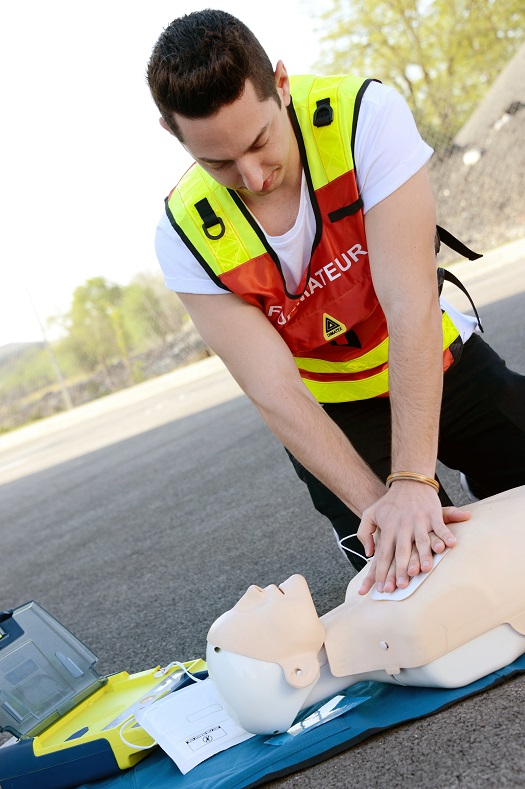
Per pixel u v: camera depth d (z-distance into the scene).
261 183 1.71
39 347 23.95
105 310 23.66
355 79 1.89
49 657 2.04
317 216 1.91
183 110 1.61
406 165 1.83
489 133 20.17
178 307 23.42
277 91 1.71
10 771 1.87
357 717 1.66
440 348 1.83
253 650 1.63
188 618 2.96
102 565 4.20
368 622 1.67
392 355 1.82
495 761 1.39
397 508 1.72
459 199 20.23
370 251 1.88
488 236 19.88
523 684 1.60
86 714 2.02
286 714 1.65
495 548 1.65
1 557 5.30
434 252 1.90
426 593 1.61
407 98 25.59
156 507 5.14
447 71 25.33
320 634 1.68
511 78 20.03
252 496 4.52
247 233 1.93
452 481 3.51
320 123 1.84
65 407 23.89
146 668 2.61
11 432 22.56
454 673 1.62
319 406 1.95
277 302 2.02
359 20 25.22
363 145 1.83
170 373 22.34
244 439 6.45
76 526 5.47
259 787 1.57
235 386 11.04
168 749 1.74
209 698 1.85
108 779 1.83
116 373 23.73
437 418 1.80
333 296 2.04
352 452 1.89
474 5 24.73
